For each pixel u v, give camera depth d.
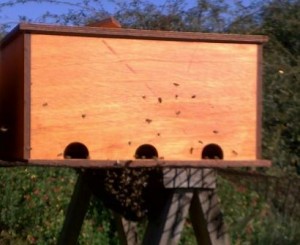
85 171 1.74
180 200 1.56
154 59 1.42
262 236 2.28
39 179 2.50
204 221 1.58
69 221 1.83
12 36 1.46
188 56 1.43
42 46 1.37
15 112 1.45
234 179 2.30
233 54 1.45
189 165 1.42
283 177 2.09
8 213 2.50
